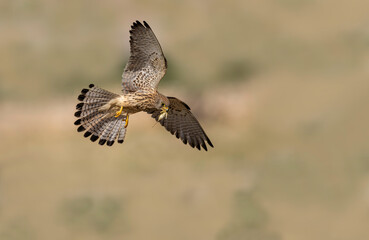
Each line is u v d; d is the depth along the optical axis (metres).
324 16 36.91
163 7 41.91
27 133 22.83
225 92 24.98
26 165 19.64
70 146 20.89
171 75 32.91
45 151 20.70
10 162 20.06
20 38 39.88
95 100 8.30
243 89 25.25
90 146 20.50
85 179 18.42
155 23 40.81
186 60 35.50
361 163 18.19
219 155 19.92
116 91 33.38
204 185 17.66
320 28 35.59
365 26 33.53
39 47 38.69
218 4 41.56
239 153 20.08
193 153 19.88
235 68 33.75
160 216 16.38
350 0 37.28
